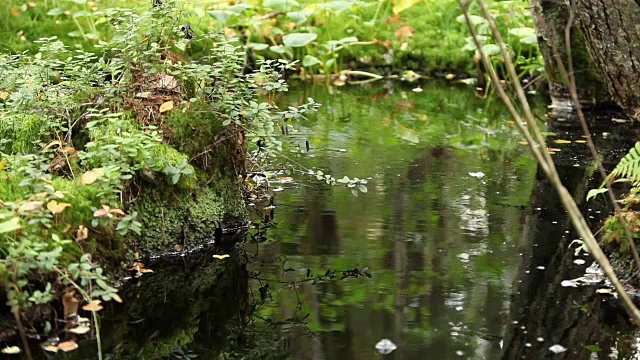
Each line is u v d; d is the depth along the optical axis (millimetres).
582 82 6969
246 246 3982
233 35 8141
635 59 5207
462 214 4398
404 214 4383
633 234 3621
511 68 1770
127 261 3652
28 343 2973
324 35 8766
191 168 3898
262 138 4242
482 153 5660
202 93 4234
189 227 3961
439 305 3328
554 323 3178
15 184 3385
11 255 2955
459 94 7742
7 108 4078
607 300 3389
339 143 5848
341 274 3650
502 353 2920
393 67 8672
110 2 8023
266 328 3164
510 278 3600
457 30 8891
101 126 3822
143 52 4125
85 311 3248
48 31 7734
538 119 6734
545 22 6867
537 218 4348
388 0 9242
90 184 3578
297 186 4836
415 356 2891
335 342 3020
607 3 5000
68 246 3293
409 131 6266
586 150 5703
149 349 3004
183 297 3449
